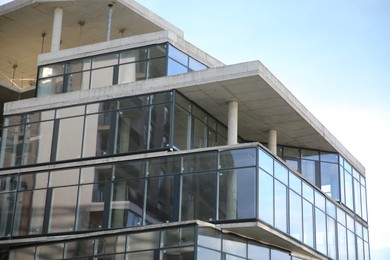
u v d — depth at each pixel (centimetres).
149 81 3191
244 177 2819
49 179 3241
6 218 3259
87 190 3130
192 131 3183
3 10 3838
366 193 4350
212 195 2845
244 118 3409
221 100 3203
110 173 3108
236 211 2784
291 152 3844
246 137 3669
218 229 2780
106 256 2864
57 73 3559
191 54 3447
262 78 2994
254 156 2830
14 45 4241
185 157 2955
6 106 3509
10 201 3291
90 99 3309
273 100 3194
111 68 3431
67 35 4038
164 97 3127
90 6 3731
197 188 2883
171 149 3019
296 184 3200
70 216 3117
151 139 3081
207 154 2920
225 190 2834
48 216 3164
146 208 2953
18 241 3164
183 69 3375
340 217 3753
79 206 3116
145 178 3009
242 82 3031
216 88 3095
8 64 4516
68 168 3219
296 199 3170
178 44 3384
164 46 3331
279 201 2977
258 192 2780
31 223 3189
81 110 3316
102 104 3278
